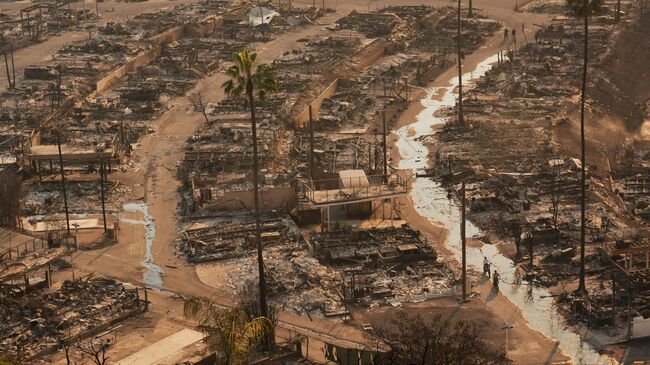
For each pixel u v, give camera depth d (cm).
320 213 16975
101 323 13562
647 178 19662
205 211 17625
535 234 15938
